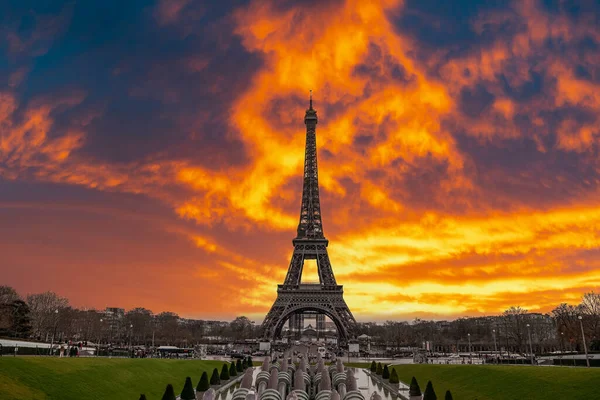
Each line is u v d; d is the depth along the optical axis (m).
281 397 85.75
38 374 82.06
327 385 92.25
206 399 88.19
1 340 144.38
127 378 103.62
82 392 83.69
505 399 92.19
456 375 122.50
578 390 82.31
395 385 120.44
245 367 163.00
